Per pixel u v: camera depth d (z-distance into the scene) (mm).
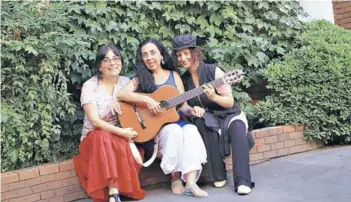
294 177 4316
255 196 3863
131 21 5262
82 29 4996
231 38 5605
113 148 3723
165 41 5453
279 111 5230
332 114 5207
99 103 3957
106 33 5059
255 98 5832
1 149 4117
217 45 5512
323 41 5531
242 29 5750
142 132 3916
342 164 4598
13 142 4141
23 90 4250
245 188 3910
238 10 5738
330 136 5246
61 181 4109
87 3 5059
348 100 5145
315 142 5305
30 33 4270
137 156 3828
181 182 4105
